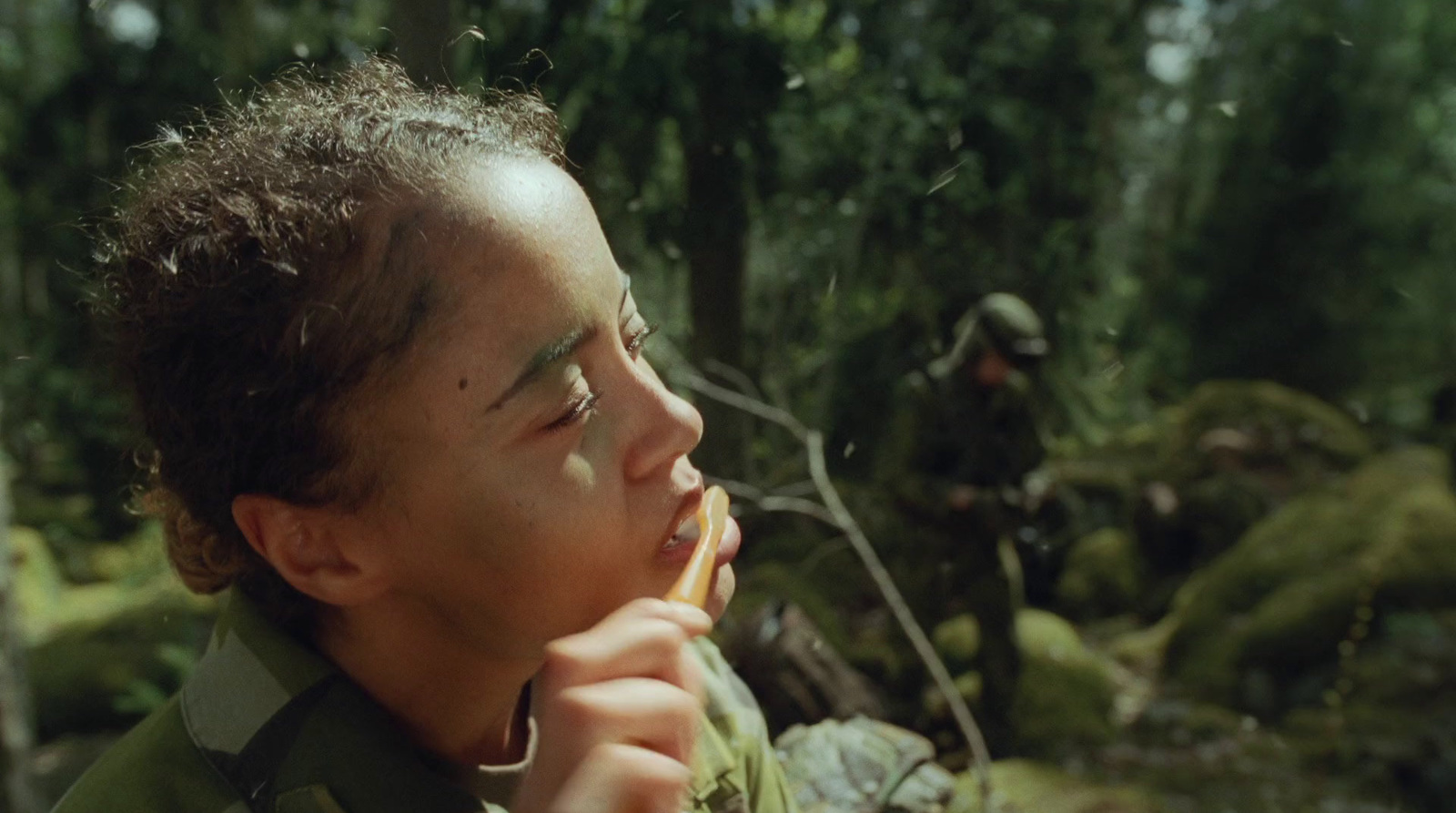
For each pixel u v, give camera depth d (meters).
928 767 1.31
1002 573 4.28
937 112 3.78
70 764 6.00
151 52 7.23
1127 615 6.44
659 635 0.44
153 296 0.60
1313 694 4.96
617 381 0.60
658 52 3.01
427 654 0.64
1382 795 4.15
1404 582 5.40
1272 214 11.65
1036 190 4.57
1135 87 5.76
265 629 0.65
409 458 0.57
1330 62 11.34
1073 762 4.21
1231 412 8.28
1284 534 5.88
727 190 3.24
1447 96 12.96
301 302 0.56
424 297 0.56
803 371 4.20
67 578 9.22
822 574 4.59
